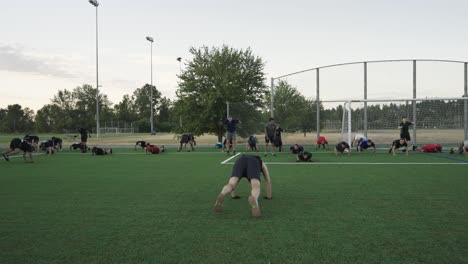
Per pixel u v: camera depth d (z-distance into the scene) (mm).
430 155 14641
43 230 4594
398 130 18344
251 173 5402
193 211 5535
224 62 24188
